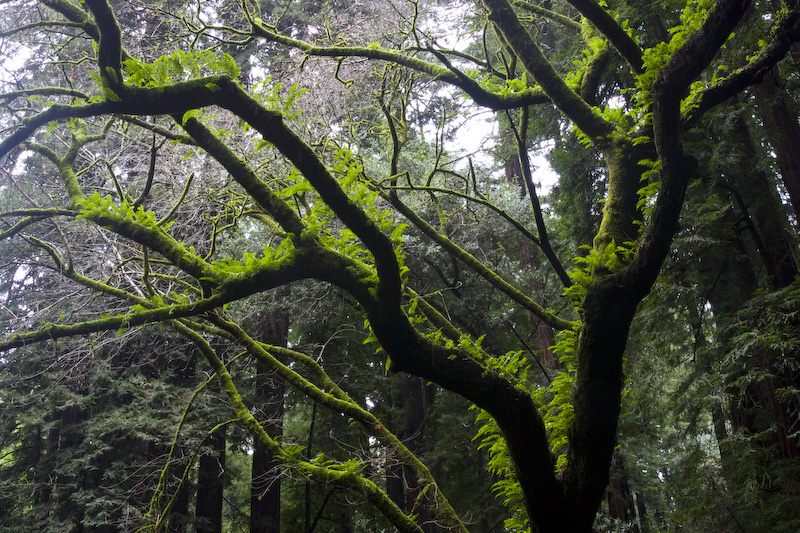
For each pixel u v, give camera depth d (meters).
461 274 10.74
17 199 8.34
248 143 6.44
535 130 9.79
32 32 6.05
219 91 3.09
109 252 6.52
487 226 10.59
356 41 7.27
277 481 10.91
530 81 7.28
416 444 11.88
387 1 7.32
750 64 4.06
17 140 3.29
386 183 9.20
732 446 6.95
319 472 5.53
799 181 7.21
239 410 6.24
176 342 10.21
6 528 10.30
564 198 9.46
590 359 3.77
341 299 11.02
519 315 11.80
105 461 10.78
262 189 3.77
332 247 3.88
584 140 5.16
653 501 15.61
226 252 9.25
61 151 8.92
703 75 7.15
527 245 11.96
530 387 4.86
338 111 7.18
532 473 3.78
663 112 3.35
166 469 6.78
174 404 10.10
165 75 3.14
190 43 6.24
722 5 3.09
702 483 7.14
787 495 6.22
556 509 3.82
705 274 7.77
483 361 3.99
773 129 7.46
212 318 5.84
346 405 5.81
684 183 3.43
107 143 7.41
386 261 3.33
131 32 6.23
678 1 7.23
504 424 3.73
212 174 6.54
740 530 6.82
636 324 7.77
